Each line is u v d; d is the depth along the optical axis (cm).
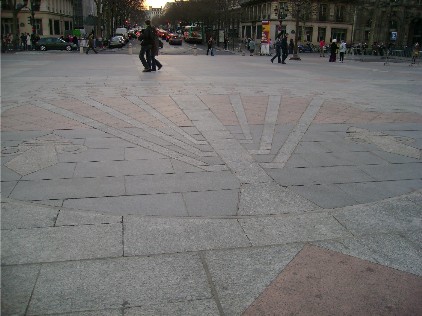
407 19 6612
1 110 906
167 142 680
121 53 3894
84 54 3547
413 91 1432
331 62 3328
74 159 583
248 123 838
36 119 823
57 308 280
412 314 283
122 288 303
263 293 302
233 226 400
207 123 826
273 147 671
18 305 282
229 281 315
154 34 1836
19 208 426
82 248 353
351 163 601
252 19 7581
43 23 5147
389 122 884
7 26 3947
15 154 600
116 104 996
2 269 321
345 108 1041
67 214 416
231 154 627
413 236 391
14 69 1917
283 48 2816
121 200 452
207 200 457
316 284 313
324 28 6800
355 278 321
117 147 644
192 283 311
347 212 438
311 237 384
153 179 515
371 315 282
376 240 382
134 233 381
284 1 6400
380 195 487
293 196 477
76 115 865
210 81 1545
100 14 6103
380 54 4947
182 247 360
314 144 696
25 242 361
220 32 6231
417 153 659
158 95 1152
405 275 327
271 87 1427
